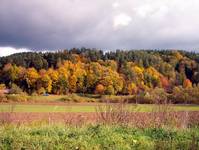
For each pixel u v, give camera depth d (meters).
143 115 12.38
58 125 11.28
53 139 9.30
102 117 12.05
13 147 8.61
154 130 10.95
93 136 9.73
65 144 9.01
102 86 65.56
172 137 10.30
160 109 12.72
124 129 10.89
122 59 89.94
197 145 9.15
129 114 12.24
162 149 8.97
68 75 78.81
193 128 12.01
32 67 83.25
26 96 55.81
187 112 13.14
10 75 80.06
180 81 71.75
